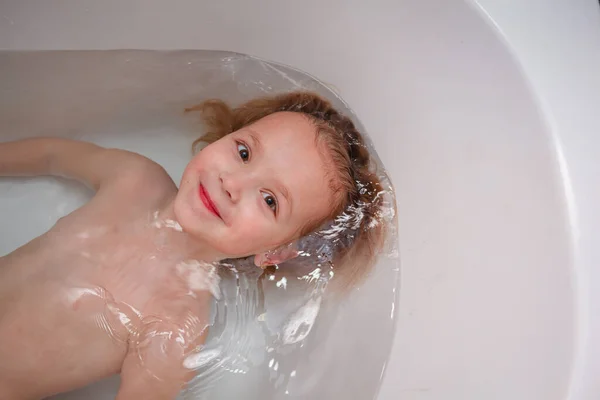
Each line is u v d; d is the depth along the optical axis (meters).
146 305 0.89
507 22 0.75
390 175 0.94
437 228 0.86
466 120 0.82
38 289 0.85
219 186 0.87
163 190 0.98
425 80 0.86
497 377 0.72
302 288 0.96
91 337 0.85
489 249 0.78
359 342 0.89
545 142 0.71
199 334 0.91
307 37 0.95
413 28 0.84
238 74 1.03
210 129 1.05
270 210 0.88
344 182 0.94
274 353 0.93
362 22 0.89
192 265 0.94
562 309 0.67
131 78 1.02
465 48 0.79
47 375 0.83
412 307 0.87
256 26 0.96
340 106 0.98
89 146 1.01
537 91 0.72
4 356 0.81
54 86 1.01
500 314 0.74
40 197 1.02
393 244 0.92
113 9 0.94
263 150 0.90
